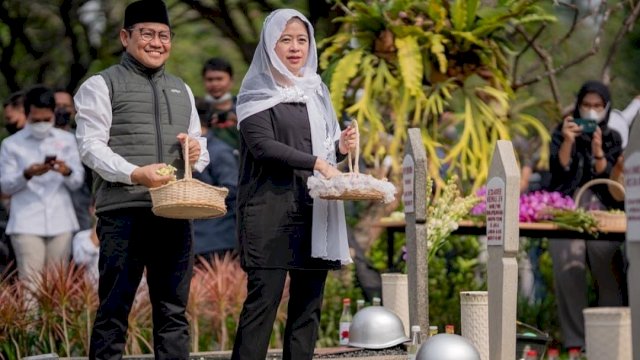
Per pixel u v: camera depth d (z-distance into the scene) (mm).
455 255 13734
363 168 13055
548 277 13930
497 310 7965
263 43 7953
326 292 12906
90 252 12141
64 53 16531
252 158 7926
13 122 12930
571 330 12523
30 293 11125
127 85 7996
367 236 13672
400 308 10172
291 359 8047
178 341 8195
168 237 8094
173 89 8195
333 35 13500
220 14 15070
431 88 12781
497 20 12523
